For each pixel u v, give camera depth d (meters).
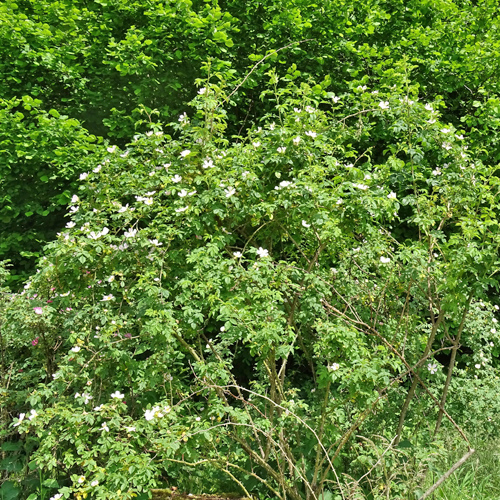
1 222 4.91
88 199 2.95
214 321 3.53
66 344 3.41
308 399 3.51
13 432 3.33
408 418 3.18
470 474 3.01
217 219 2.83
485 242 2.83
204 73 4.54
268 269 2.54
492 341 4.19
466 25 5.21
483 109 4.66
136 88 4.64
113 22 4.95
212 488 2.99
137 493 2.53
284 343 2.56
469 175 3.08
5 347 3.52
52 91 5.07
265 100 4.88
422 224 2.91
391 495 2.62
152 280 2.57
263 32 5.12
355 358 2.48
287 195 2.69
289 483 2.70
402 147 3.14
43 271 2.63
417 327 3.64
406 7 5.22
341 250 3.16
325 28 4.93
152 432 2.39
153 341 2.54
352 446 2.89
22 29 4.64
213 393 2.62
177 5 4.51
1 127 4.37
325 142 3.11
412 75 4.90
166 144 2.99
